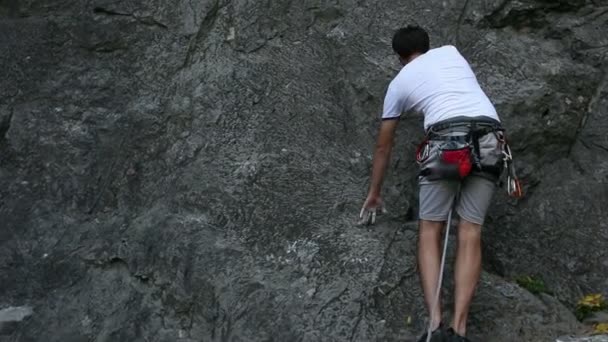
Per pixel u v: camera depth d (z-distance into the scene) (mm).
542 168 6500
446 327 5465
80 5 7289
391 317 5477
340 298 5531
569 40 6816
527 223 6301
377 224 6031
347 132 6551
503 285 5766
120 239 6238
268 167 6289
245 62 6844
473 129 5254
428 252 5371
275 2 7055
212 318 5676
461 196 5355
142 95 6910
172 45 7020
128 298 6020
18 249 6469
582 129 6605
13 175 6836
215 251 5883
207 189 6219
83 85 7043
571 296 6012
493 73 6590
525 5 6812
